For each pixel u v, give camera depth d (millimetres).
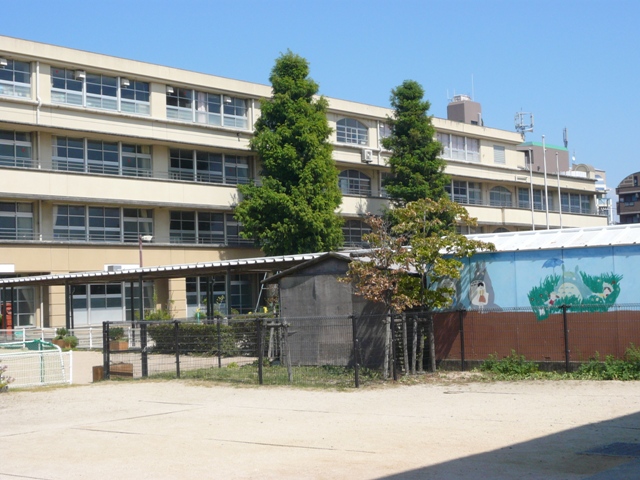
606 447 9992
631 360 16688
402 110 48531
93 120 41562
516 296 19172
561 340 17797
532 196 61844
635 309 17031
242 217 43406
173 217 45688
